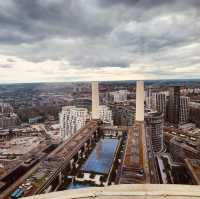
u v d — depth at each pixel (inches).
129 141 2600.9
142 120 3585.1
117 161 2348.7
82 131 3189.0
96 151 2682.1
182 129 5000.0
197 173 2294.5
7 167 2409.0
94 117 3902.6
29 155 2807.6
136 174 1738.4
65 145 2546.8
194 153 3272.6
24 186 1599.4
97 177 1982.0
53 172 1834.4
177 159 3368.6
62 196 489.4
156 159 3476.9
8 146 4269.2
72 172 2097.7
